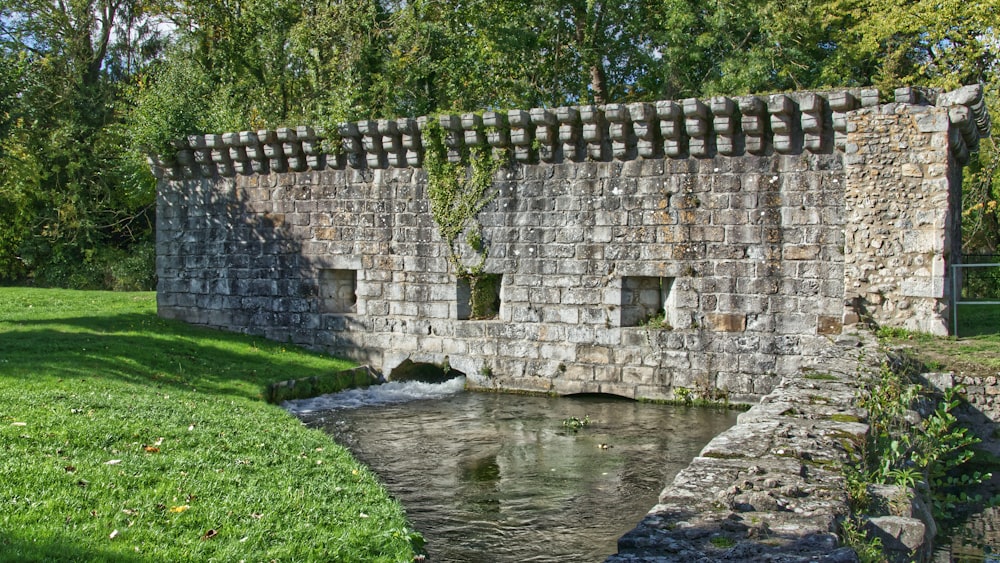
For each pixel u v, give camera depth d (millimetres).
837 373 10297
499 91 31125
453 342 18922
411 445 13852
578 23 31719
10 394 11859
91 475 8297
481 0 30984
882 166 14516
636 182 16938
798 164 15625
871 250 14633
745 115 15719
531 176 17938
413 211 19219
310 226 20469
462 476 12078
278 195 20812
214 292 21750
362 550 7355
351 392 18375
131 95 31438
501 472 12273
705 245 16406
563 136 17266
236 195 21359
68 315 21703
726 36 29516
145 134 22000
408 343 19406
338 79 29766
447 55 31641
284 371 17953
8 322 19766
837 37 29625
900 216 14391
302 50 30219
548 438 14312
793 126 15617
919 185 14234
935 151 14086
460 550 9273
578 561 8969
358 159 19688
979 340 13766
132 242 37625
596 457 13070
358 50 29750
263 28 32188
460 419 15805
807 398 8664
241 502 8148
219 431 11305
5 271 36188
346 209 19984
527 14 30781
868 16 29062
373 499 9180
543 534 9766
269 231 20984
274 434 11805
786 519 4906
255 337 20953
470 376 18750
